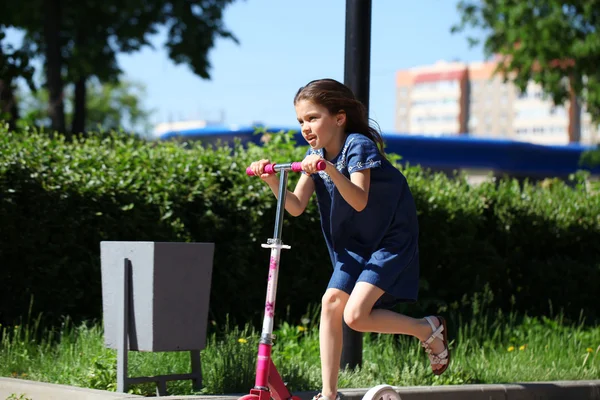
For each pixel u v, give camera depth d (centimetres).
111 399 725
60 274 1045
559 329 1288
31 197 1015
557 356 1127
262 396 600
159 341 754
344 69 940
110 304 791
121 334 766
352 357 921
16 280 1021
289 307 1191
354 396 805
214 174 1135
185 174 1125
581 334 1257
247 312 1163
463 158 3372
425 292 1305
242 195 1148
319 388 853
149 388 802
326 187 711
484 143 3394
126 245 774
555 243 1529
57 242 1037
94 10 3647
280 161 1193
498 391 888
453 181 1487
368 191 672
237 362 837
